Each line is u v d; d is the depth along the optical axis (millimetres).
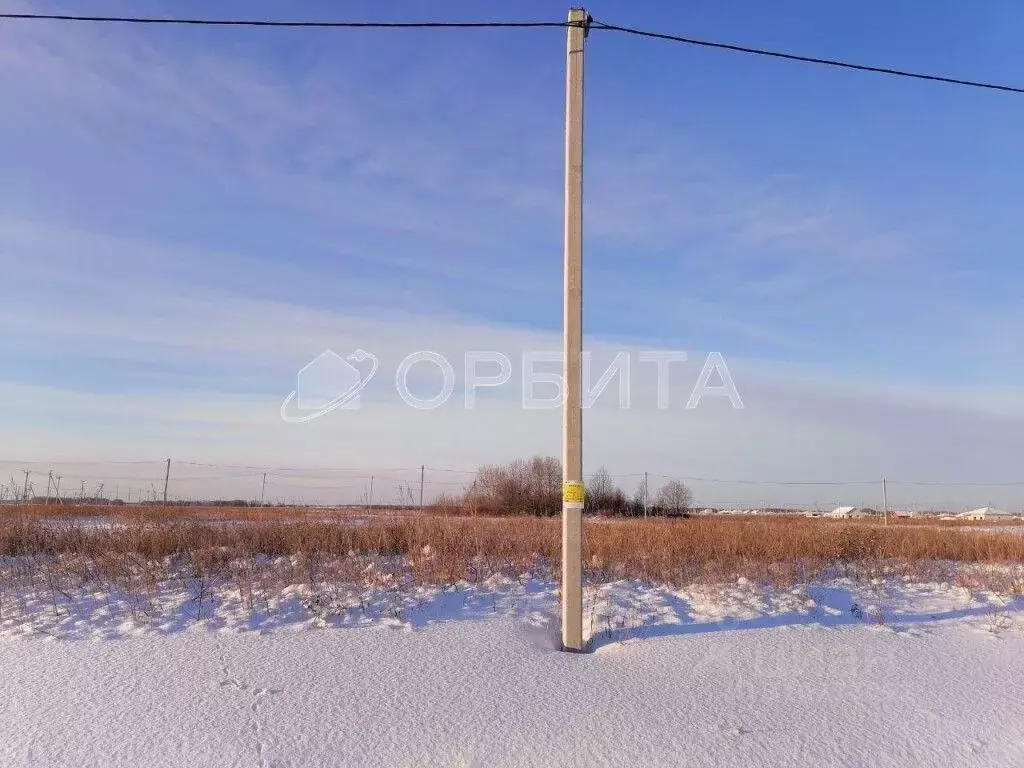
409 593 9039
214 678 6113
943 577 12516
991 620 8625
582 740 5242
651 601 9109
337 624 7633
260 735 5215
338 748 5082
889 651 7273
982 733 5500
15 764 4832
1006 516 58062
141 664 6406
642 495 50219
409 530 13578
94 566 10555
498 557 11922
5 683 6000
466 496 43938
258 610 8094
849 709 5867
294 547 12812
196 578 9914
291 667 6379
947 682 6488
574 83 7902
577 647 7297
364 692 5914
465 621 7816
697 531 15617
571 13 7949
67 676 6137
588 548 13430
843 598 9875
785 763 5008
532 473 43938
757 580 10742
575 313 7668
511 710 5668
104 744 5074
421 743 5164
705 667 6668
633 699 5918
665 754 5082
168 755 4949
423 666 6473
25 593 9023
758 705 5887
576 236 7734
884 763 5051
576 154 7824
